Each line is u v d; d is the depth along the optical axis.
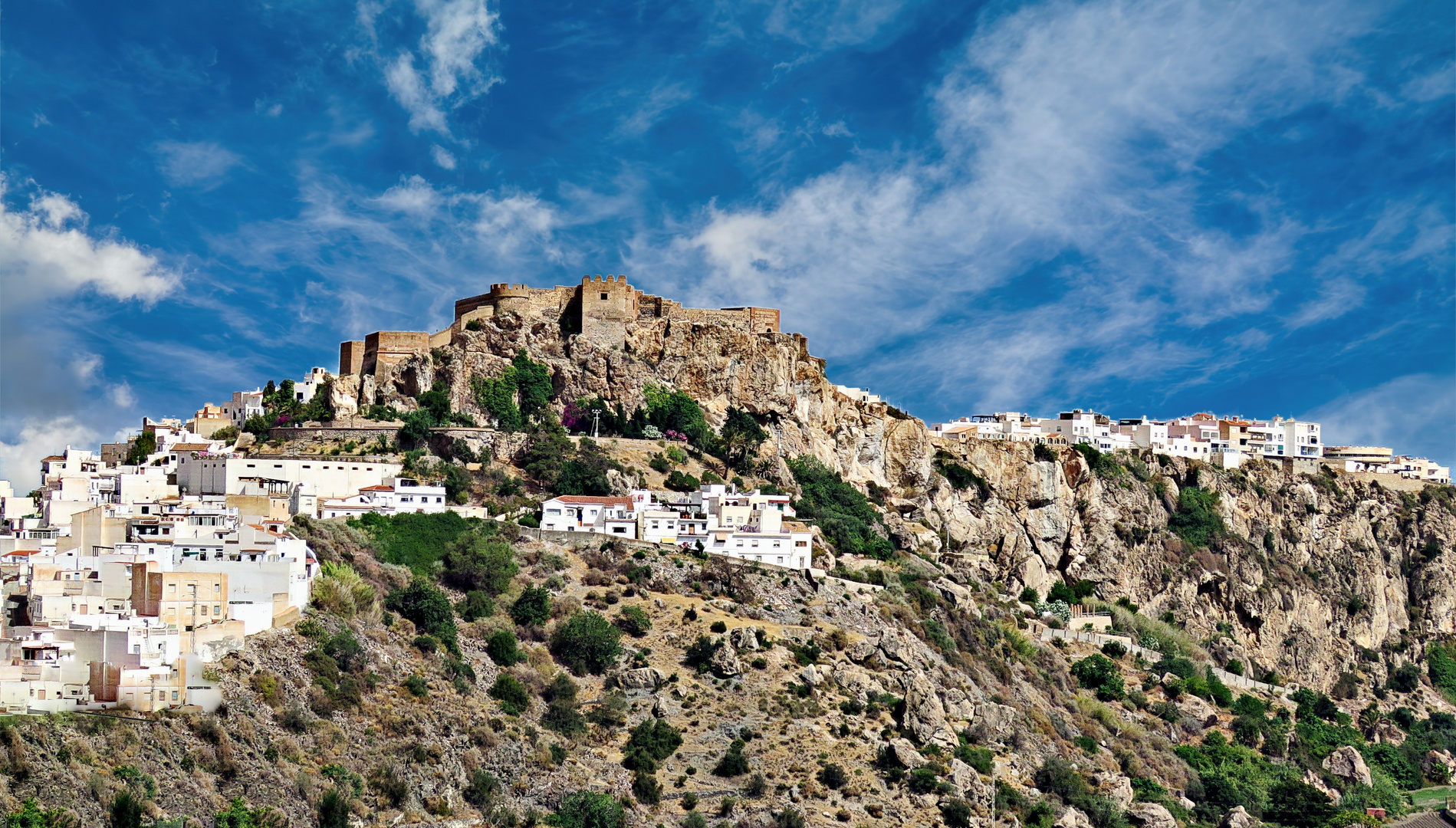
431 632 185.12
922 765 178.00
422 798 151.12
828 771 173.00
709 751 177.75
